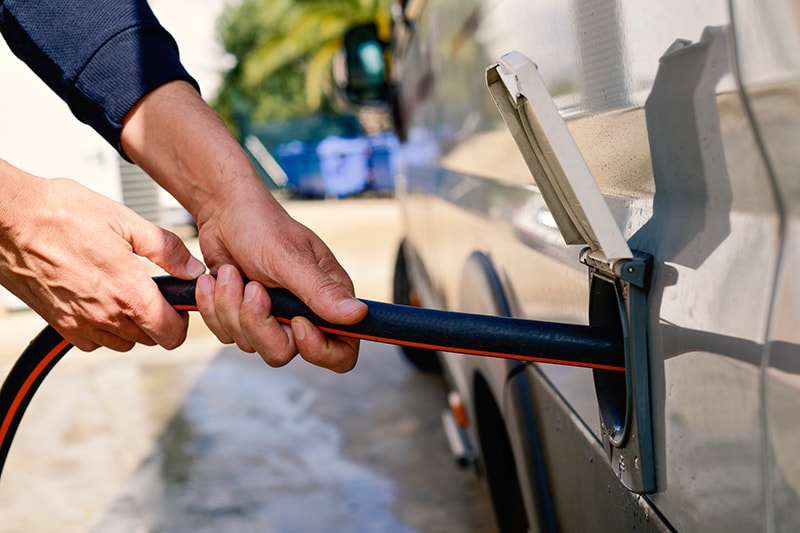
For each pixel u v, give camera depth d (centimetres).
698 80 75
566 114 113
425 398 437
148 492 342
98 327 115
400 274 479
